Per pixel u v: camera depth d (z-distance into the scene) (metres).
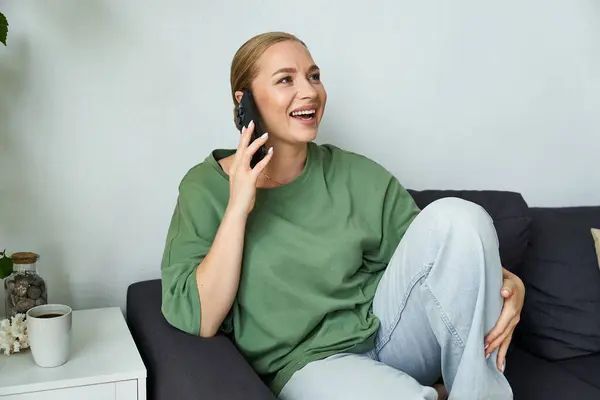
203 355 1.27
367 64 1.98
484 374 1.25
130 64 1.73
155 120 1.77
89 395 1.30
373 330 1.41
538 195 2.30
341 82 1.96
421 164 2.11
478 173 2.19
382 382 1.23
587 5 2.22
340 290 1.44
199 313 1.34
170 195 1.82
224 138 1.85
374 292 1.50
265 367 1.43
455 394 1.24
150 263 1.82
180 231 1.46
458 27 2.07
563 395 1.52
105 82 1.71
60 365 1.35
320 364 1.35
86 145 1.72
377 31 1.97
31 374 1.30
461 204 1.29
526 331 1.80
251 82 1.47
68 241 1.74
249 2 1.81
